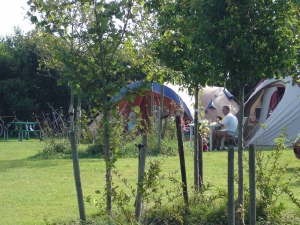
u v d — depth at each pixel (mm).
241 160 6969
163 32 7684
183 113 23078
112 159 7121
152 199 7508
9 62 42375
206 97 26500
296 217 7977
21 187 12141
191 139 19953
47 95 42750
